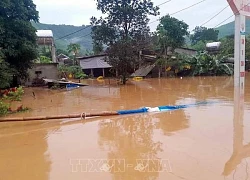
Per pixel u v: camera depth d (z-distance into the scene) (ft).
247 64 124.26
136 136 25.17
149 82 89.86
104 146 22.56
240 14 52.80
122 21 86.22
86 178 16.37
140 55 94.17
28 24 65.16
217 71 110.63
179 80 94.27
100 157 19.88
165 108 38.52
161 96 53.21
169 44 112.57
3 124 32.35
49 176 16.90
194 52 134.92
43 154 21.12
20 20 63.16
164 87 71.10
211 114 33.47
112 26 86.12
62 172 17.42
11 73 60.70
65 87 81.00
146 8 87.20
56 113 38.81
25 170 18.02
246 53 114.62
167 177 16.01
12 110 41.81
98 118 34.17
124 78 86.12
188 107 39.34
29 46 64.44
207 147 21.11
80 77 127.24
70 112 39.29
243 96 48.39
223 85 71.20
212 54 130.11
